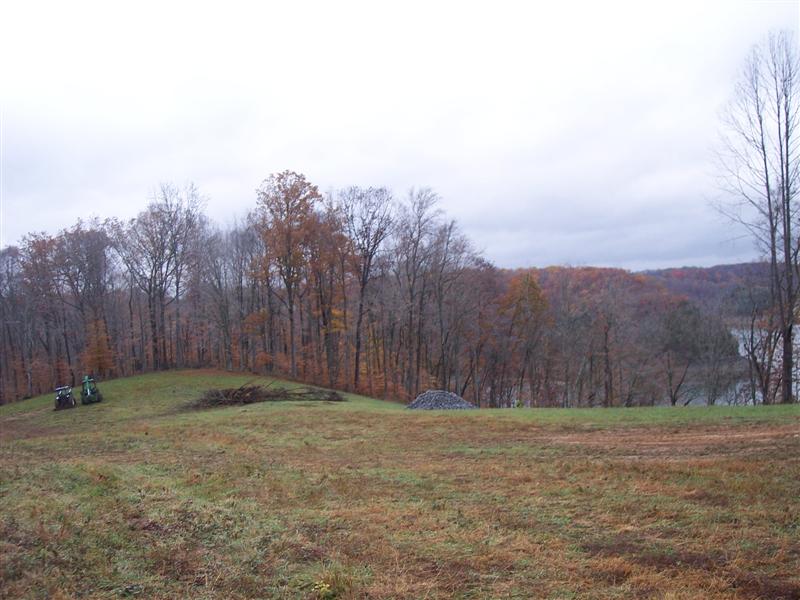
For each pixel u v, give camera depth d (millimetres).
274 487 10250
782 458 10555
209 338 57250
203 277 54562
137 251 51625
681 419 15531
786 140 22328
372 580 5906
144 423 24406
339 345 52719
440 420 19094
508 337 52031
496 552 6641
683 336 45094
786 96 22141
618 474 10078
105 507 8438
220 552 6715
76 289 54094
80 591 5578
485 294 53000
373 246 48000
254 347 52844
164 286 52281
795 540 6512
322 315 49219
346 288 52406
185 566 6281
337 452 14359
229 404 30891
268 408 26234
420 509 8617
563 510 8234
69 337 58719
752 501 8031
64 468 11742
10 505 8453
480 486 9930
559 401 56406
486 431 16266
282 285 52562
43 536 6879
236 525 7773
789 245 22375
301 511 8602
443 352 49781
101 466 12312
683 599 5223
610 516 7812
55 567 6016
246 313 54188
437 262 49062
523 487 9680
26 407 37625
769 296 33438
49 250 53875
